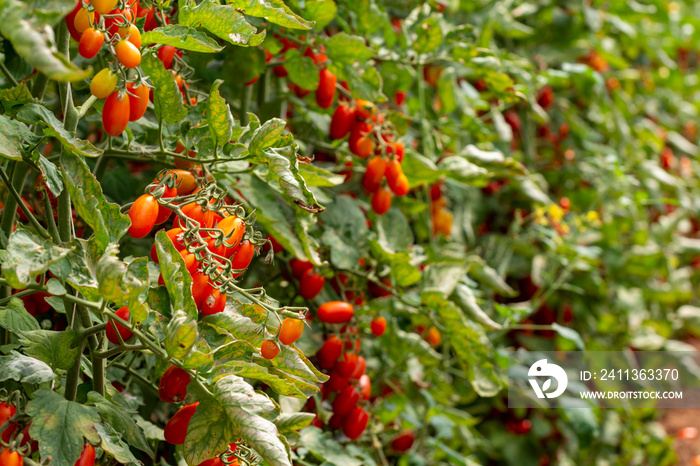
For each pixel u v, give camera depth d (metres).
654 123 4.71
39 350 1.82
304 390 1.85
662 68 4.57
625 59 4.57
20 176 1.91
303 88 2.14
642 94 4.63
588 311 3.35
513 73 2.50
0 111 1.84
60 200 1.82
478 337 2.17
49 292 1.75
